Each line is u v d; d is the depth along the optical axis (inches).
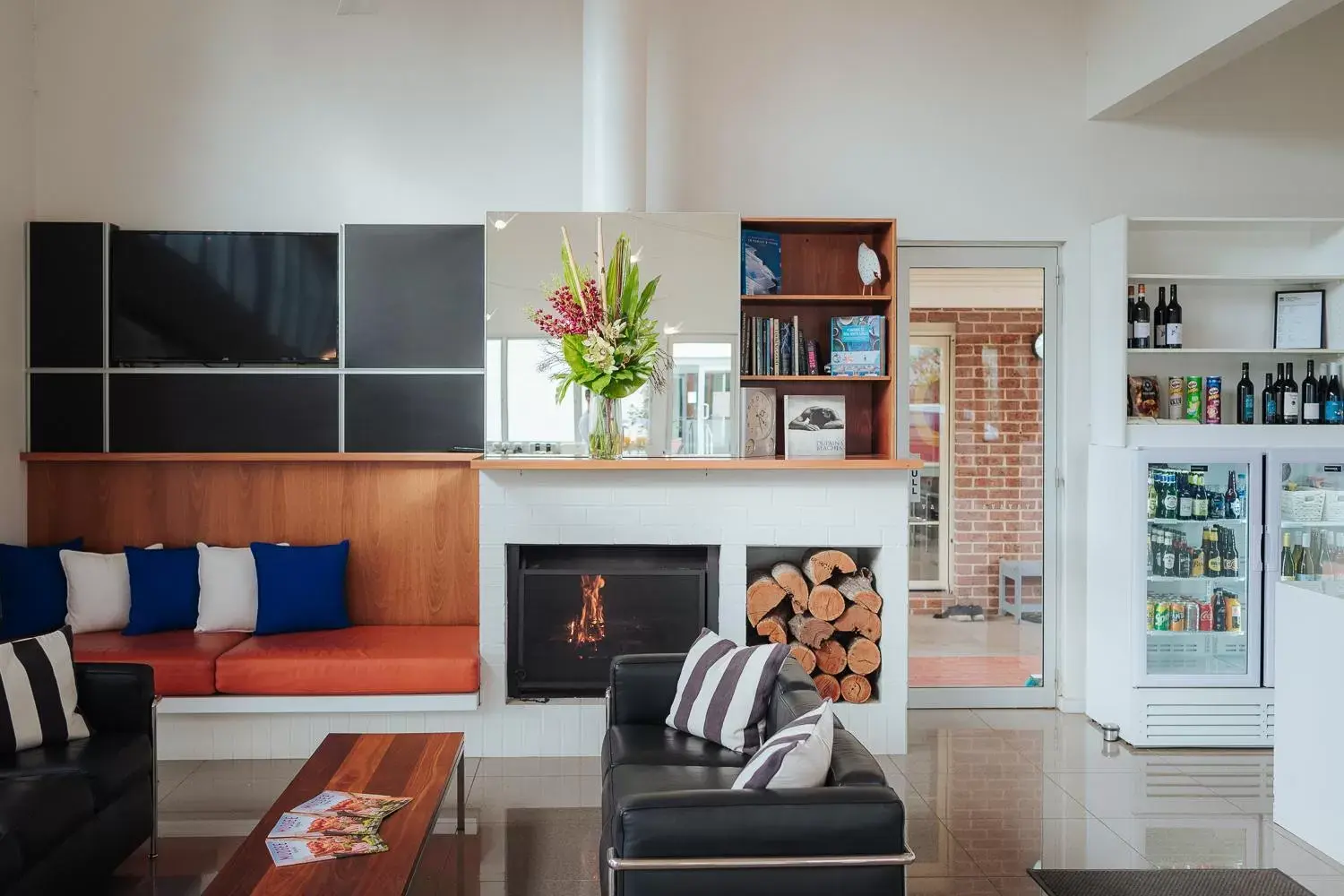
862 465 185.2
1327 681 146.9
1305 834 151.2
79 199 208.4
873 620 189.0
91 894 130.2
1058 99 217.2
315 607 198.5
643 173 203.2
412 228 204.1
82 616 194.1
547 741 187.2
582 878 137.0
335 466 208.7
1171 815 160.6
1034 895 132.3
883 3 215.6
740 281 199.2
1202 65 181.9
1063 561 219.0
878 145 215.5
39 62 207.3
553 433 195.2
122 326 202.1
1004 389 221.0
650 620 189.8
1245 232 218.8
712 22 214.2
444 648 187.0
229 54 209.9
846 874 91.9
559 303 187.9
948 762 186.1
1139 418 211.9
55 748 134.3
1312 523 197.9
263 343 203.5
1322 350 206.1
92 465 205.6
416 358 204.5
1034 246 220.1
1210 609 200.1
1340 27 217.9
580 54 213.6
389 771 133.5
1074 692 219.8
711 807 92.0
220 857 142.1
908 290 219.8
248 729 182.7
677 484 188.5
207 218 209.9
